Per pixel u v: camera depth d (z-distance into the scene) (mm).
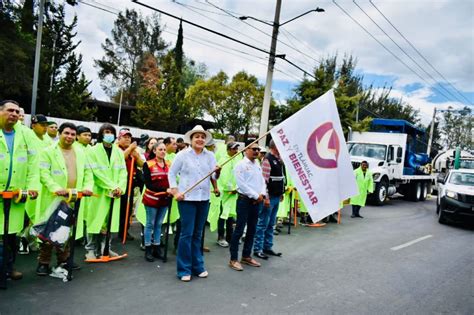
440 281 5613
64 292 4168
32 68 25266
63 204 4344
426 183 19641
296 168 5371
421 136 20953
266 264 5898
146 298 4191
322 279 5359
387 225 10406
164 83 32812
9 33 22797
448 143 58906
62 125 4656
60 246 4254
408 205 16344
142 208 5980
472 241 8930
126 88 49938
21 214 4250
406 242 8250
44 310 3697
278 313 4074
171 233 7246
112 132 5520
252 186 5438
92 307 3857
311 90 20906
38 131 5887
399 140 16344
